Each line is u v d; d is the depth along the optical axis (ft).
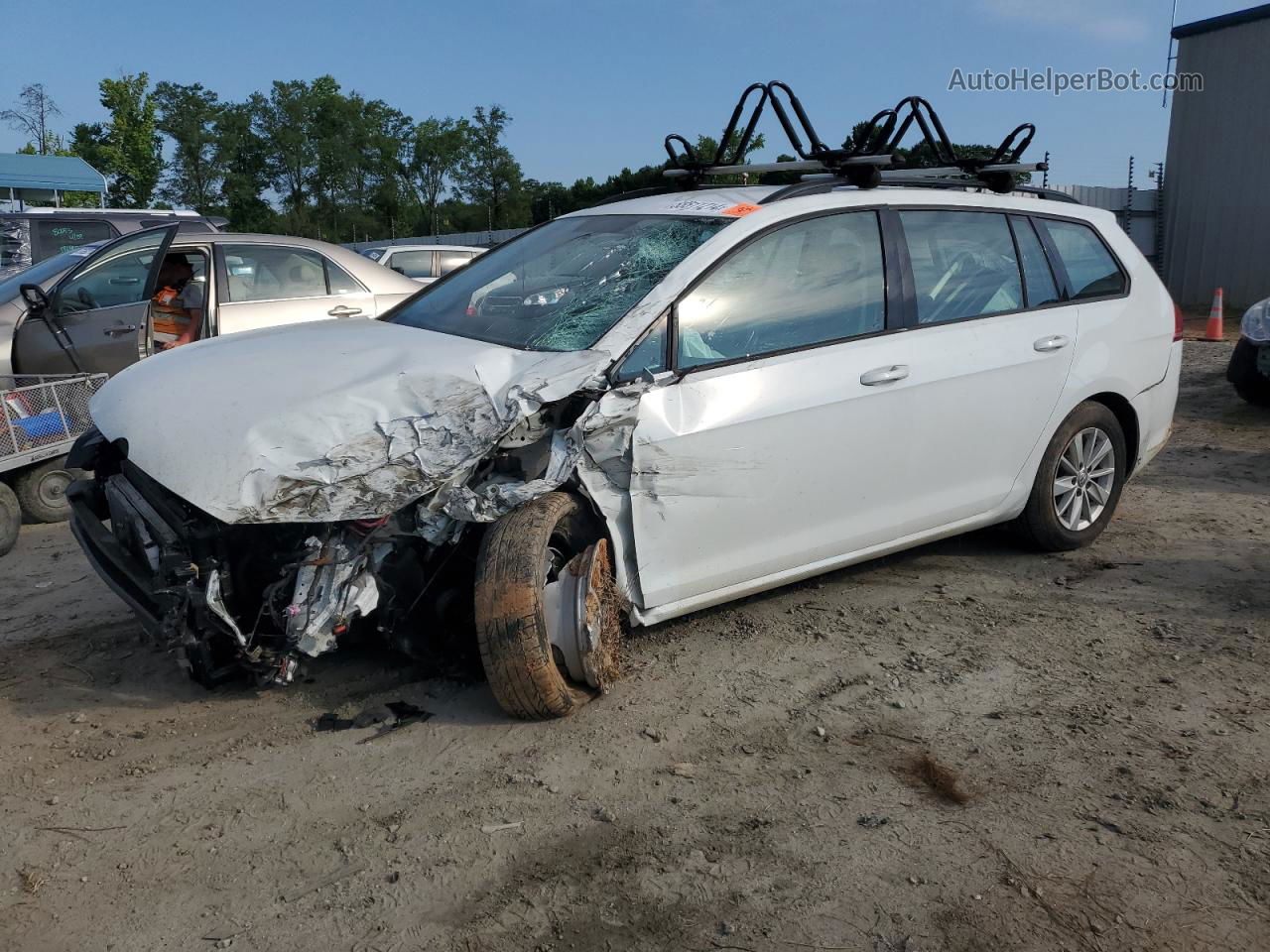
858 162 15.31
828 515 14.39
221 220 47.57
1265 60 66.54
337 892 9.16
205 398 11.94
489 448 11.35
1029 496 17.08
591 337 12.66
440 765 11.25
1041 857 9.59
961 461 15.71
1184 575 17.01
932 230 15.72
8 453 20.02
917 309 15.17
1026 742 11.72
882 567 17.53
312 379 12.14
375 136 247.70
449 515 11.35
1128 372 17.78
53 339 22.66
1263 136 67.26
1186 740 11.72
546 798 10.60
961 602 15.94
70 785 10.94
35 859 9.71
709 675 13.42
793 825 10.12
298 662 11.32
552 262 15.07
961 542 18.79
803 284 14.19
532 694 11.69
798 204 14.51
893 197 15.48
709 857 9.62
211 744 11.77
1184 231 73.05
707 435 12.87
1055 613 15.52
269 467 10.82
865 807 10.44
